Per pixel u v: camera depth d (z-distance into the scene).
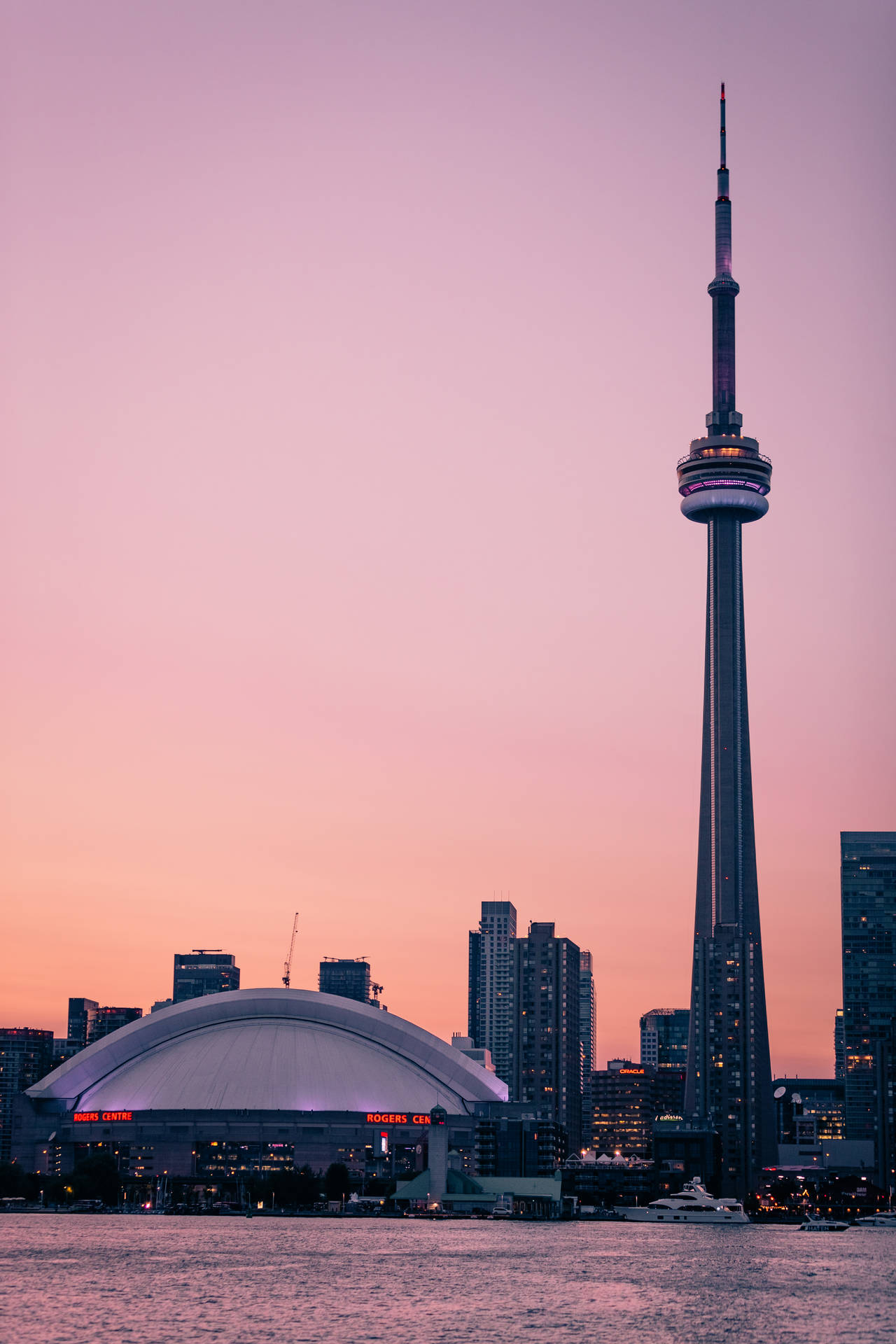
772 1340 183.50
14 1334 179.00
